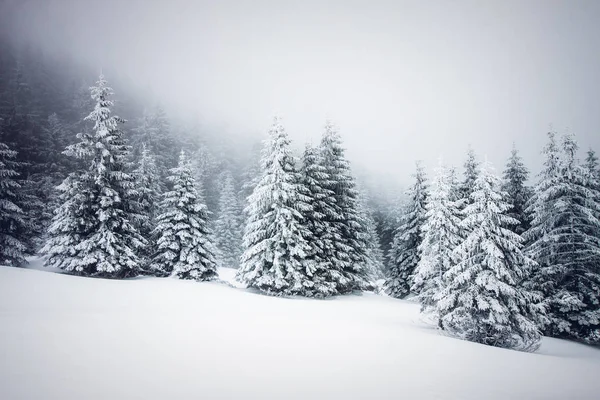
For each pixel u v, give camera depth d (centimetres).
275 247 2464
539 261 2197
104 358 642
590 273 2031
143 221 2694
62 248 2222
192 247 2767
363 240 3145
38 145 4466
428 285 1941
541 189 2316
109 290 1728
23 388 477
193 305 1549
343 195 3030
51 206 3372
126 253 2347
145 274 2675
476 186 1677
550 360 1119
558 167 2255
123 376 557
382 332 1216
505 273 1505
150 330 911
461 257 1673
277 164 2592
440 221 1950
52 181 3969
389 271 3781
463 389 636
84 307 1260
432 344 1091
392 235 6253
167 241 2730
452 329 1532
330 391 562
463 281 1564
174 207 2834
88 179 2384
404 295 3534
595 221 2089
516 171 2833
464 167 3197
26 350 648
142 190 3197
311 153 2958
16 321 886
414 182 3619
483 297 1520
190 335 891
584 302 2073
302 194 2723
